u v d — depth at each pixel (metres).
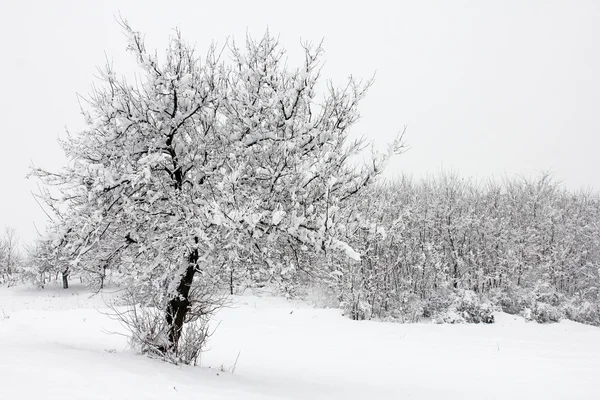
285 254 8.21
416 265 25.48
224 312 18.50
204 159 8.16
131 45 7.41
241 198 7.25
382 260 24.27
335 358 11.66
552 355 12.56
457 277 26.14
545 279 26.03
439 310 23.67
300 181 7.52
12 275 29.17
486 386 9.00
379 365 10.98
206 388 5.39
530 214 29.38
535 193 30.70
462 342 14.83
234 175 6.76
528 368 10.78
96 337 11.39
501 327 19.34
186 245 7.04
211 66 8.14
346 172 7.70
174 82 7.38
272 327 16.19
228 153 7.81
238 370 8.85
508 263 25.30
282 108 7.66
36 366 4.74
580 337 17.06
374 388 8.27
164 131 7.75
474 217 26.89
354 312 21.58
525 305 23.34
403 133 7.28
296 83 7.64
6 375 4.12
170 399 4.41
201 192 7.61
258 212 7.08
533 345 14.55
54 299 24.02
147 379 5.16
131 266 7.50
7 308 20.75
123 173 7.19
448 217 27.23
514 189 32.28
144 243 7.62
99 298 23.30
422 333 16.56
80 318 14.70
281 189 7.39
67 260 7.44
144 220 7.55
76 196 7.11
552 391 8.64
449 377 9.81
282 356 11.55
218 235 6.71
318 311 19.61
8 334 9.79
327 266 8.62
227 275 8.41
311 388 7.48
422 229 27.06
